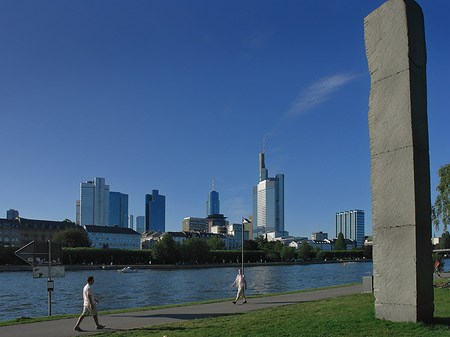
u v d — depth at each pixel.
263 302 26.17
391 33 16.92
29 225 197.25
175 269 143.12
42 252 23.88
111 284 78.06
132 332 16.05
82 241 172.00
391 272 16.05
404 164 15.98
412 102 16.11
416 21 16.92
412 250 15.45
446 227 32.84
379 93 17.11
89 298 17.23
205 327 16.48
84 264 142.62
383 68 17.06
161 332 15.78
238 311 21.81
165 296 57.44
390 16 17.00
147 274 111.88
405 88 16.23
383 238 16.41
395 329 14.47
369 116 17.38
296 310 20.61
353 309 19.73
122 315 21.08
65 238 167.25
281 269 144.25
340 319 16.78
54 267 24.12
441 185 33.38
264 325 16.33
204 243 171.25
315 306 21.98
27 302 51.59
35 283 79.62
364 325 15.32
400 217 15.91
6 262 134.75
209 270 135.25
